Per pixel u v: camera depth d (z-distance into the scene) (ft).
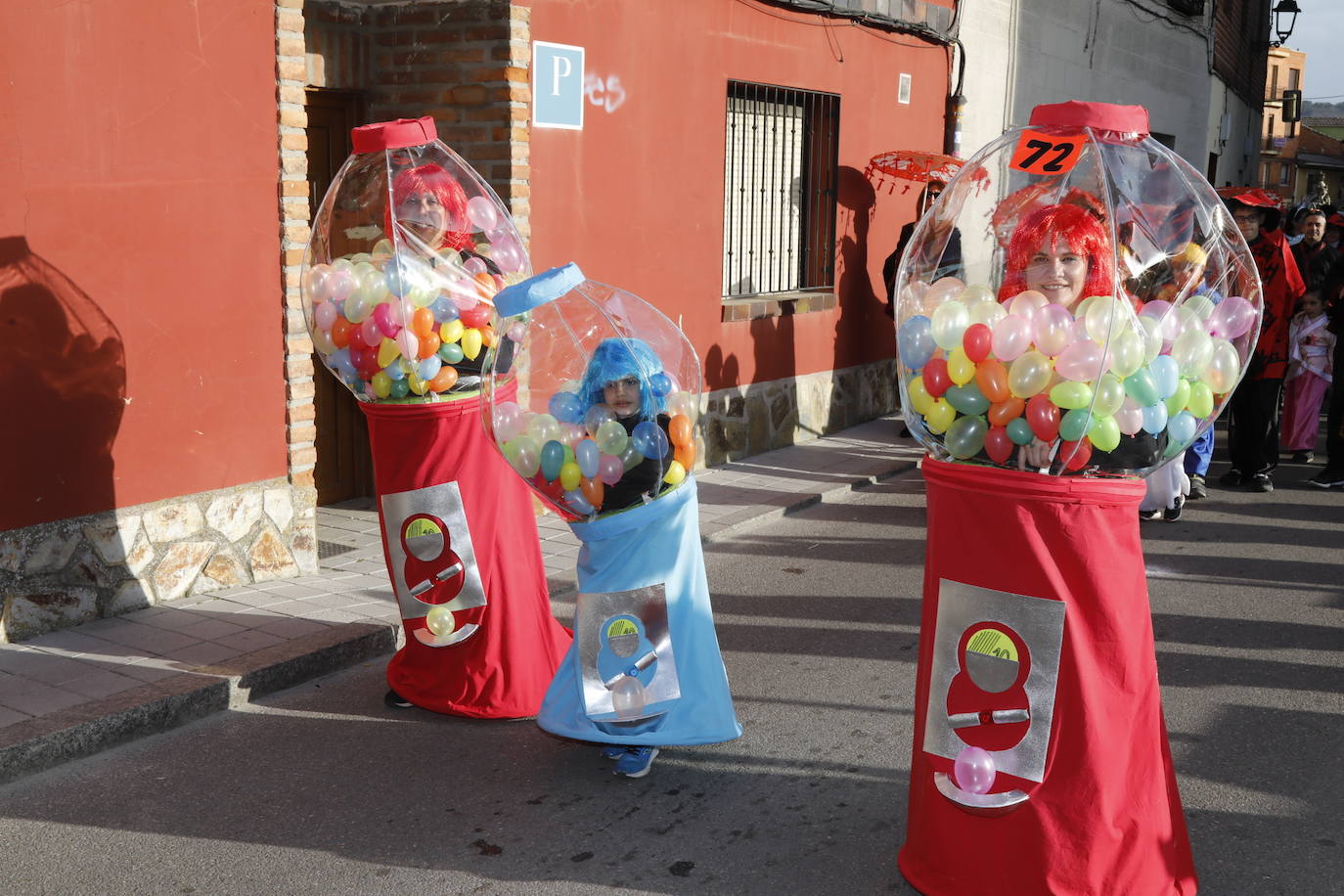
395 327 13.96
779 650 18.11
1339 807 13.08
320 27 23.06
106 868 11.59
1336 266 32.42
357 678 16.61
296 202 19.40
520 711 15.10
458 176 15.35
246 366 19.10
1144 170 10.36
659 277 27.81
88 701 14.55
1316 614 19.88
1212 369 9.99
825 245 34.53
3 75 15.74
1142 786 10.30
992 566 10.21
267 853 11.91
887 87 36.29
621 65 25.75
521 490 15.33
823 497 27.68
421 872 11.59
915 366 10.35
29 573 16.74
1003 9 42.70
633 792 13.34
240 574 19.43
